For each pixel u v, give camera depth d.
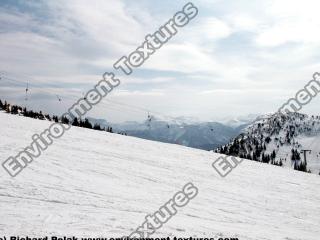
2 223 9.23
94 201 13.41
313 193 31.11
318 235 15.34
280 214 18.89
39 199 12.23
